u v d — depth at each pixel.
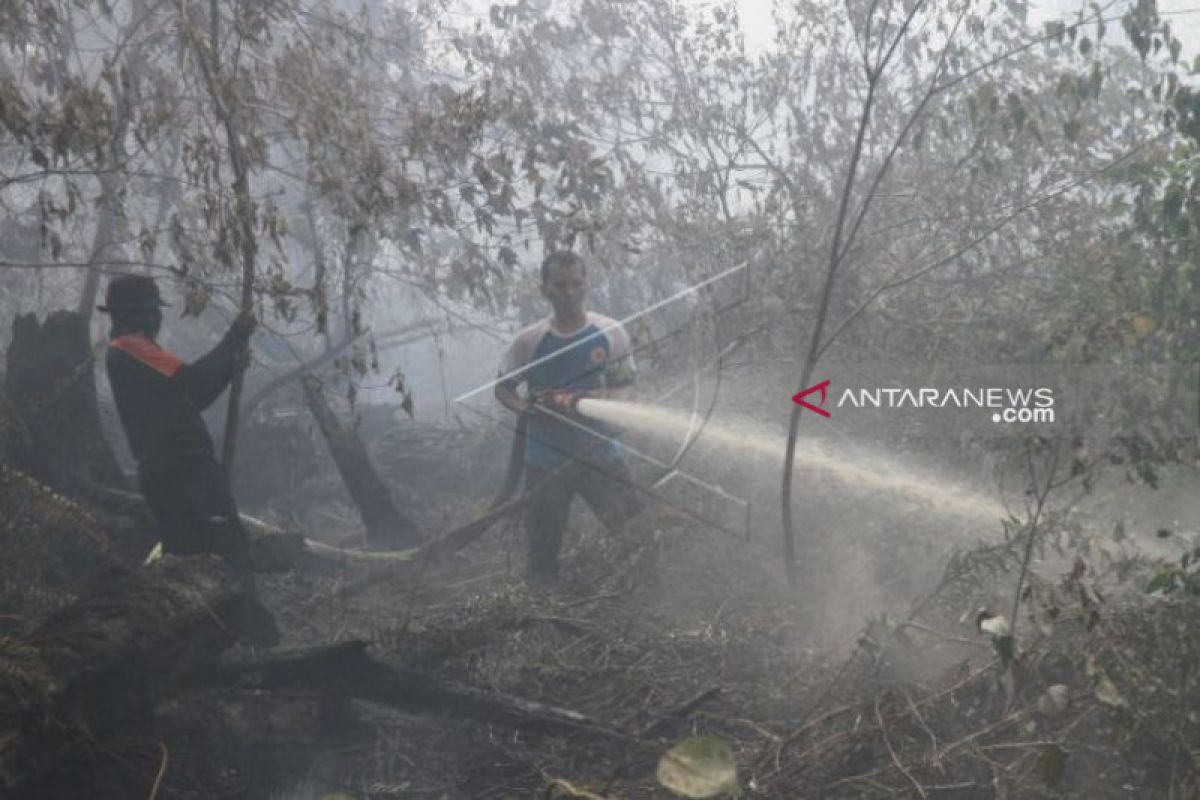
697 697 4.23
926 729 3.56
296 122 5.47
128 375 5.03
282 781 3.91
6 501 4.94
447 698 4.20
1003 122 5.21
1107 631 3.59
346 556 6.07
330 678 4.15
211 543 5.07
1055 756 3.28
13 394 5.79
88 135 4.71
